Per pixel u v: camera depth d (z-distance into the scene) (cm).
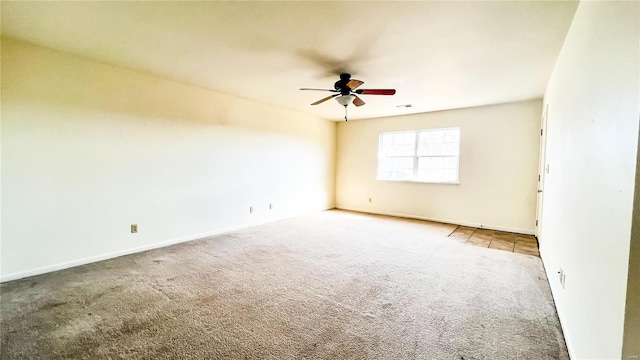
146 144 360
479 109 514
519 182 480
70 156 300
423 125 580
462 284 270
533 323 205
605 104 133
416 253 361
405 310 221
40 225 283
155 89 366
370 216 609
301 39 251
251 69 334
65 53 292
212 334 188
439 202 563
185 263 317
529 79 354
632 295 99
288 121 571
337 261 329
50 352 168
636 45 100
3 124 261
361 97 450
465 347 177
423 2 191
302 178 617
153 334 187
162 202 379
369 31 234
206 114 426
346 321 205
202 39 256
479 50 269
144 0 195
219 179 448
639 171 97
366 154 667
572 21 212
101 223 325
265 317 209
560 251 228
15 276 269
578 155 183
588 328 142
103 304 224
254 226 504
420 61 298
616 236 112
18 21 227
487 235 458
